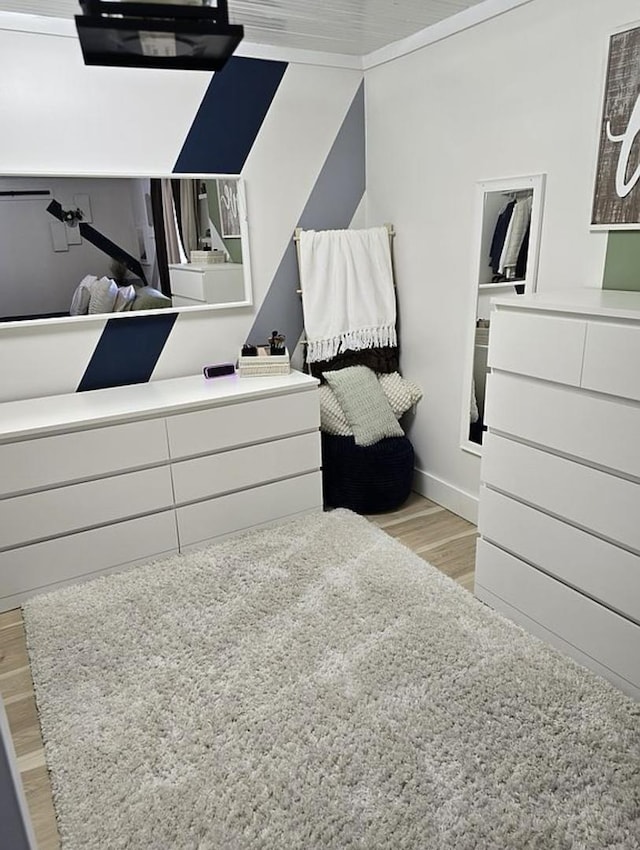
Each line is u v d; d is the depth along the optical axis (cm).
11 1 222
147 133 270
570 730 171
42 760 171
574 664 198
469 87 259
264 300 318
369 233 317
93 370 283
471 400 291
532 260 244
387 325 328
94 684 194
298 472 296
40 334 267
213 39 89
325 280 315
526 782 156
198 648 209
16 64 240
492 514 223
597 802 151
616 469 174
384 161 318
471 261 276
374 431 306
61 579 248
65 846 145
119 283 278
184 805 154
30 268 260
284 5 238
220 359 314
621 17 198
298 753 167
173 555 272
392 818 148
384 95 307
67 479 241
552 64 223
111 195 269
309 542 277
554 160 230
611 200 210
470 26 251
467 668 196
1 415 245
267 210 308
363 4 240
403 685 189
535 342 192
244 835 145
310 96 304
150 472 257
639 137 198
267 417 280
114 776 162
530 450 202
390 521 309
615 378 169
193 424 262
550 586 204
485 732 171
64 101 251
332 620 221
